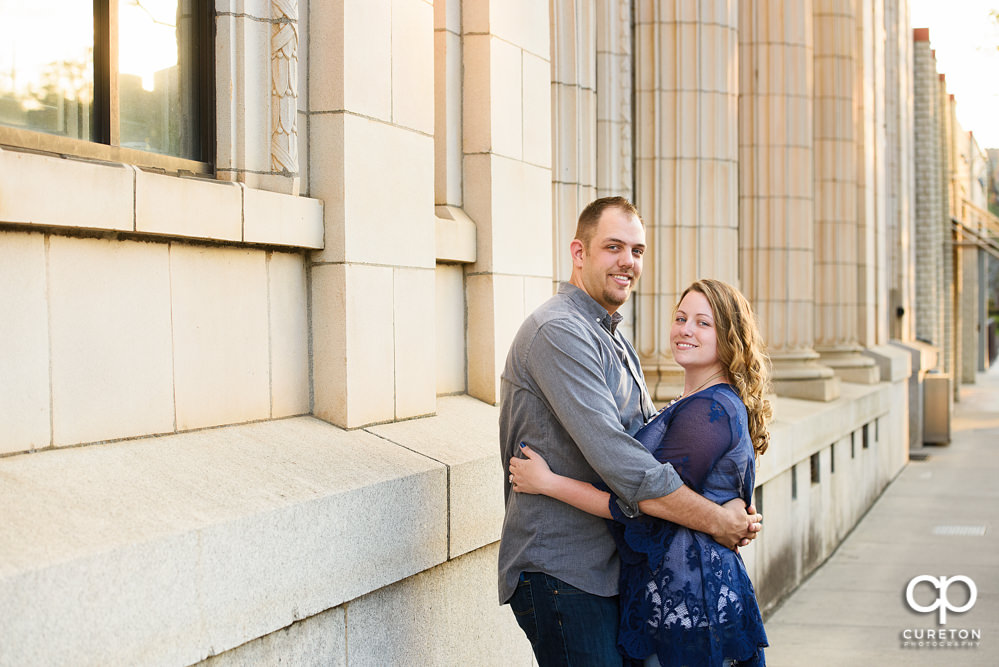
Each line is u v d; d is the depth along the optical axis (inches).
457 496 150.7
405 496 138.2
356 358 148.4
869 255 578.2
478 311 193.2
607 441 118.5
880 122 624.1
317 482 125.9
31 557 87.8
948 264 1124.5
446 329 188.7
